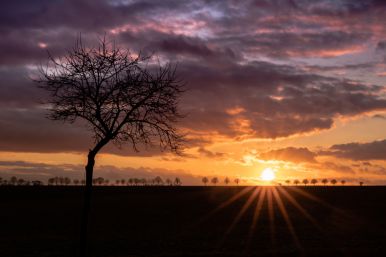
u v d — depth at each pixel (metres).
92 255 35.78
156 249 40.78
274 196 140.38
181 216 80.25
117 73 22.92
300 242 45.12
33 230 59.72
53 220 73.12
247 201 119.06
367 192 160.00
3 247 42.56
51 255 36.53
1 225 65.56
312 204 108.31
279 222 69.38
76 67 22.62
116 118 22.86
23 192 148.88
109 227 63.28
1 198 129.38
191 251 39.22
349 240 46.56
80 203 111.81
